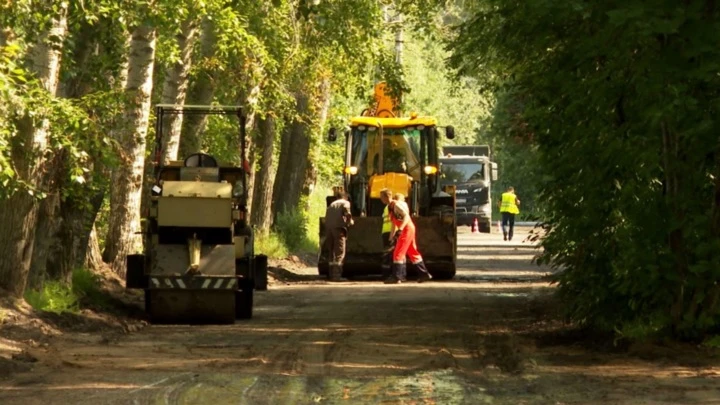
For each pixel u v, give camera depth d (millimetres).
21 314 53469
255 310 68750
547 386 37781
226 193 63094
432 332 55969
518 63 59656
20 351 46812
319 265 97812
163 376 40125
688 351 46094
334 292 82188
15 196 54719
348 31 90250
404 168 101875
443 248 95875
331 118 140750
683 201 47500
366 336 54156
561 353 47281
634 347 46719
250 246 64688
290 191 132625
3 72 46281
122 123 70125
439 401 34719
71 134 51438
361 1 88250
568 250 54719
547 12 46219
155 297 60750
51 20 53250
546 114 54125
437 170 101938
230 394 36094
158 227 62938
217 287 60625
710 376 40000
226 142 102500
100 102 56094
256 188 119938
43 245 59062
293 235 127312
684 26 44250
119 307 65062
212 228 63188
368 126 102062
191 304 60750
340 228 94875
